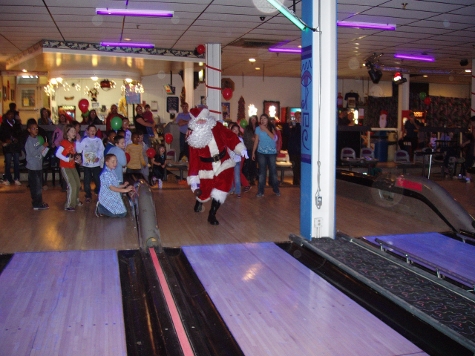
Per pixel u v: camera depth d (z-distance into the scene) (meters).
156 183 10.73
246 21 9.37
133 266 4.97
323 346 3.27
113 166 7.08
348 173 9.01
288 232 6.20
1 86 18.22
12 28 10.14
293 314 3.76
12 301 3.93
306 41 5.53
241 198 8.80
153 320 3.69
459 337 3.18
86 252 5.27
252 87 20.22
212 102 11.89
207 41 11.55
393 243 5.78
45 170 10.35
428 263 4.71
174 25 9.76
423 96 18.86
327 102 5.52
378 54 13.59
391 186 7.71
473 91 13.94
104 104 17.61
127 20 9.32
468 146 11.52
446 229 6.44
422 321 3.59
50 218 6.97
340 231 6.17
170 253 5.39
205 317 3.77
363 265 4.66
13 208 7.73
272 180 9.09
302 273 4.70
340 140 14.24
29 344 3.22
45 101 19.95
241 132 10.09
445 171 12.44
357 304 3.98
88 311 3.76
